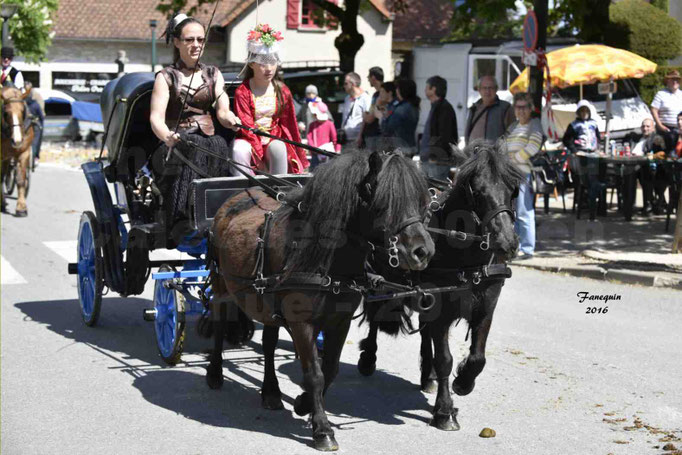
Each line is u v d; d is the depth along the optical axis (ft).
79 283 28.07
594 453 17.07
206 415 19.56
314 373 17.12
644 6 66.74
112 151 25.18
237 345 23.39
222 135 24.29
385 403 20.39
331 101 66.39
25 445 17.66
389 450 17.29
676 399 20.33
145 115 24.76
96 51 113.70
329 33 118.21
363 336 26.73
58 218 49.57
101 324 27.91
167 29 22.86
